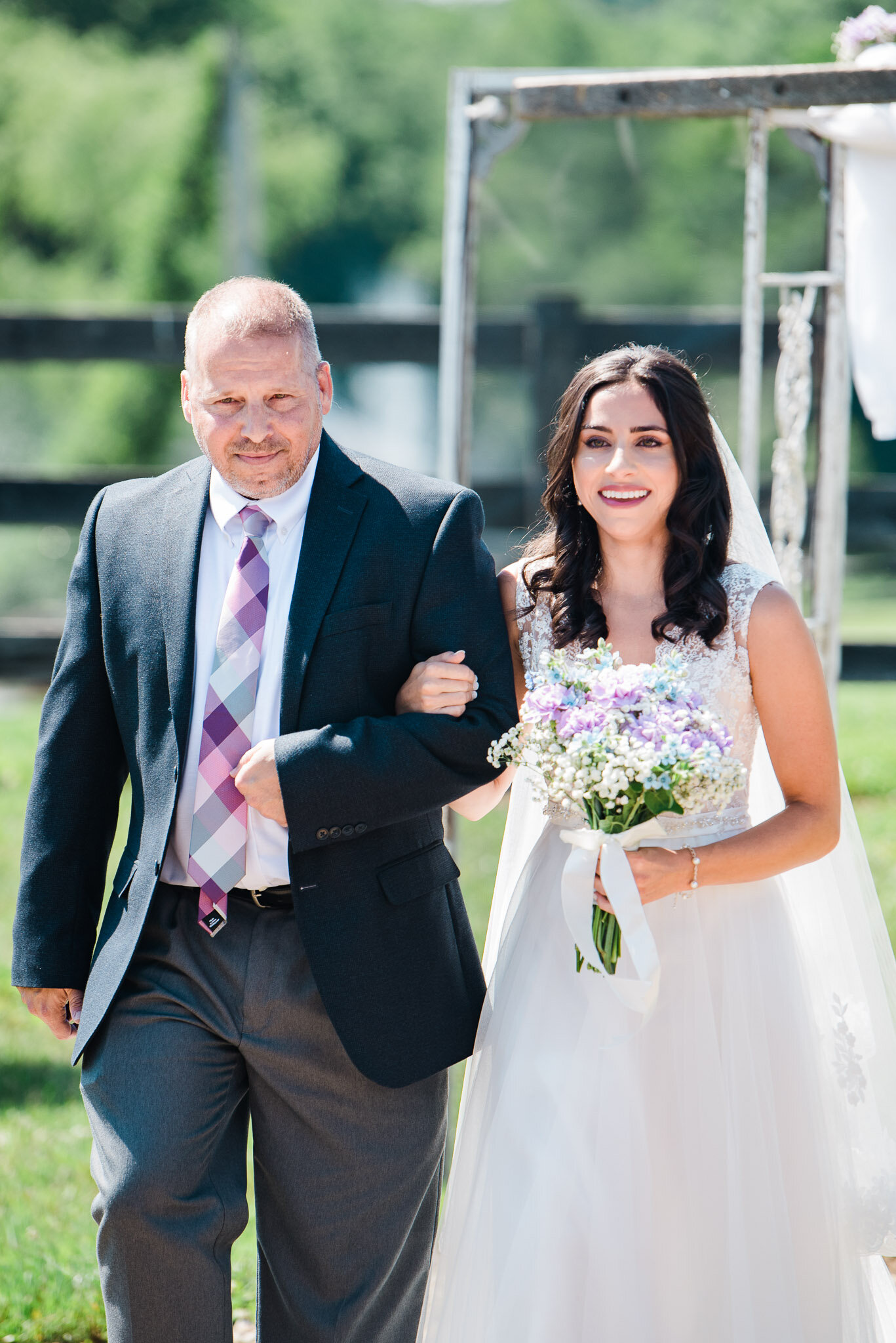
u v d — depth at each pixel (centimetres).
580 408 709
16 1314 848
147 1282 634
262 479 658
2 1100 1172
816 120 1075
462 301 1152
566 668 668
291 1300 689
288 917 667
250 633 671
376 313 2400
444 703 660
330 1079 667
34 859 699
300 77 6775
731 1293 634
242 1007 661
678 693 644
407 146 7006
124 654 693
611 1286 626
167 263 5228
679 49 6581
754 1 6391
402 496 696
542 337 2428
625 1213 635
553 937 695
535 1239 636
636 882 654
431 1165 697
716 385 5166
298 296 680
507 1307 632
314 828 635
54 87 5459
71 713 705
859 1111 712
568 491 728
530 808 766
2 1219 961
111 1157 643
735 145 6238
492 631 696
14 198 5481
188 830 672
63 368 5144
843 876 730
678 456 696
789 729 691
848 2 6203
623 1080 653
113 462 4941
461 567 691
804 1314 658
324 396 693
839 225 1123
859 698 2731
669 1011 666
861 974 725
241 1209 659
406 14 7119
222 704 666
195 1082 656
